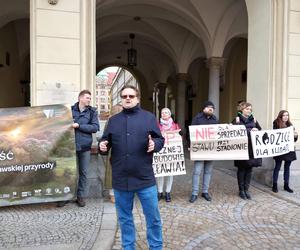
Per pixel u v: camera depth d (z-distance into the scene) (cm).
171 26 1645
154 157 584
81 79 620
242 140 609
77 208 535
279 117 662
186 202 589
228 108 1809
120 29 1680
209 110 610
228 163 1019
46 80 608
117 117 336
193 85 2253
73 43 616
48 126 530
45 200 529
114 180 334
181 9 1281
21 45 1433
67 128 532
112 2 1169
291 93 752
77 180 556
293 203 587
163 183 615
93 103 633
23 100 1567
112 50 2253
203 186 617
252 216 514
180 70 1820
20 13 1089
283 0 740
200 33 1373
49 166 529
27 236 413
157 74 2400
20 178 522
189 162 1064
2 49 1178
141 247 393
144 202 332
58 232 427
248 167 618
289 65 749
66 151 533
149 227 339
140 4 1327
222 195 640
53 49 609
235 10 1226
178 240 416
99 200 584
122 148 325
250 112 641
